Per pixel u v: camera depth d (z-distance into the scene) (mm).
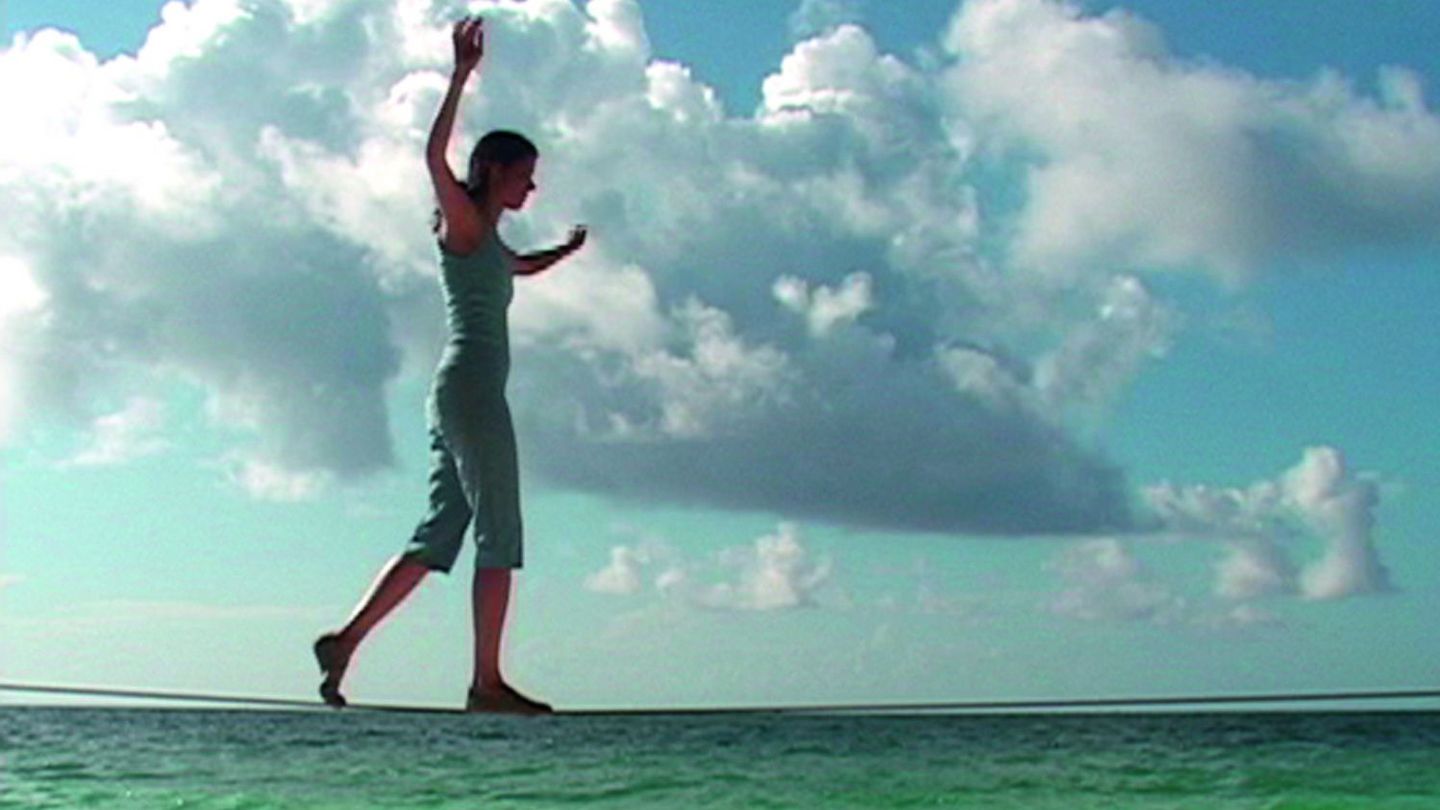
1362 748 36656
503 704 5211
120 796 25797
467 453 5195
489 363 5219
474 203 5246
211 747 38531
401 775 29797
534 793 26656
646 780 28859
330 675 5309
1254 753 34188
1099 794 26500
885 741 40625
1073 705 7090
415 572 5344
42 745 38812
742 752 36000
